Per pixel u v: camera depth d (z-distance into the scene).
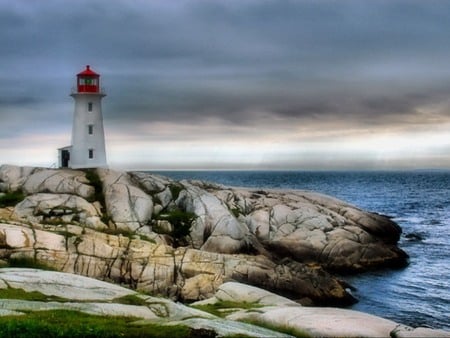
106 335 20.94
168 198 61.72
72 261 44.12
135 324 23.62
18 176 63.69
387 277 58.94
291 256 62.06
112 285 33.75
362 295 51.94
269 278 48.12
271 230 64.31
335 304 48.31
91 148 74.12
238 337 22.11
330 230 65.50
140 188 62.31
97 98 74.56
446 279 58.44
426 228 101.38
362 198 187.75
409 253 72.75
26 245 43.47
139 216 56.75
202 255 48.00
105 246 46.16
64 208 55.34
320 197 82.69
